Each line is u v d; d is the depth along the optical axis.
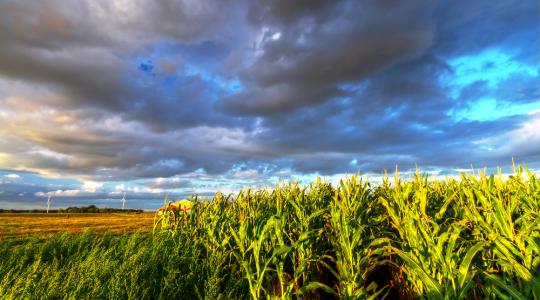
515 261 3.14
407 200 4.69
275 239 5.17
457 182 5.55
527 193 4.40
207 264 6.01
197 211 8.54
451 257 3.45
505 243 3.30
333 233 5.32
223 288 5.50
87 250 7.29
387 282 5.05
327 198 6.58
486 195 4.50
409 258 3.55
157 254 6.63
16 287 4.63
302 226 5.21
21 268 5.90
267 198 7.47
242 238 5.43
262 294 4.95
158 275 5.79
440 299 3.15
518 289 3.36
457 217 4.95
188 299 5.25
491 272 3.56
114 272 5.34
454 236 3.45
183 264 6.30
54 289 4.78
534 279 2.88
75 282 5.03
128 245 7.31
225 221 6.80
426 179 5.89
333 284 5.05
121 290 4.86
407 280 4.35
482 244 3.26
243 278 5.34
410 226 4.03
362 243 4.75
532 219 3.73
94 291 4.69
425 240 3.86
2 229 13.48
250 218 6.21
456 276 3.46
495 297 3.45
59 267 6.42
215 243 6.73
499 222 3.55
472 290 3.79
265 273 4.93
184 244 7.32
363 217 5.06
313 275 4.89
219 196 8.15
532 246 3.19
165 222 8.89
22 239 8.74
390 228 5.34
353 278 4.02
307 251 4.78
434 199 5.98
